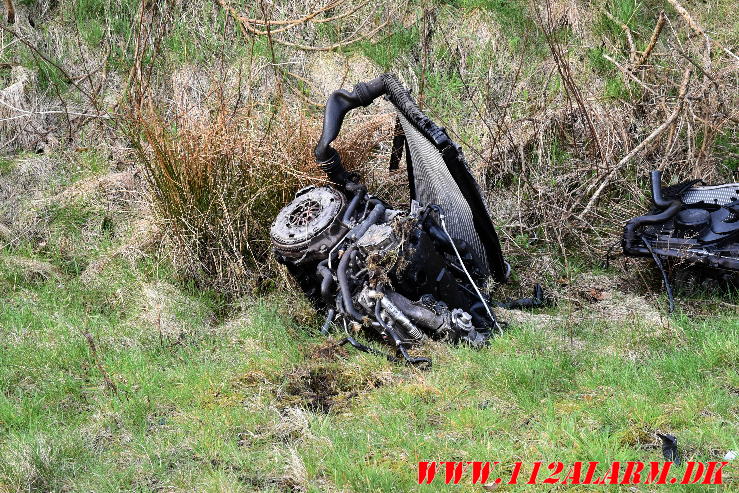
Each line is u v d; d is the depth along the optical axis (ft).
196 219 35.83
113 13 51.42
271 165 35.94
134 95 43.21
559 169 43.11
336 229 31.19
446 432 25.72
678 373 27.99
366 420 26.55
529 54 48.62
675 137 41.88
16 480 24.09
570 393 27.66
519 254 39.29
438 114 46.75
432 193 33.96
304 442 25.58
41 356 30.58
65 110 45.62
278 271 35.68
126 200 41.19
